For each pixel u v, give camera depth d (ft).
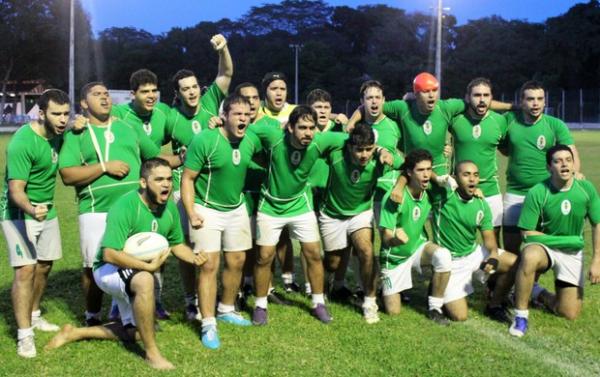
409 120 22.08
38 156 16.97
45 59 202.49
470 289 19.63
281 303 20.95
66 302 21.03
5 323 18.76
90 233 17.72
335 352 16.56
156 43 268.41
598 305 20.44
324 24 307.99
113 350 16.74
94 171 17.42
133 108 20.75
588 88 224.33
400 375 15.08
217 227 17.97
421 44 238.07
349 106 194.90
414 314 19.89
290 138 18.03
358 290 21.57
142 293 15.46
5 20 193.57
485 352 16.53
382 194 21.57
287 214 18.79
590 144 94.02
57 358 16.21
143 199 16.35
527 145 21.24
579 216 18.86
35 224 17.08
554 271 19.27
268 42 280.72
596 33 219.61
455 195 19.36
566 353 16.53
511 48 223.71
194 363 15.90
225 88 22.15
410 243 19.70
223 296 18.94
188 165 17.63
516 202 21.68
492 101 22.35
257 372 15.28
